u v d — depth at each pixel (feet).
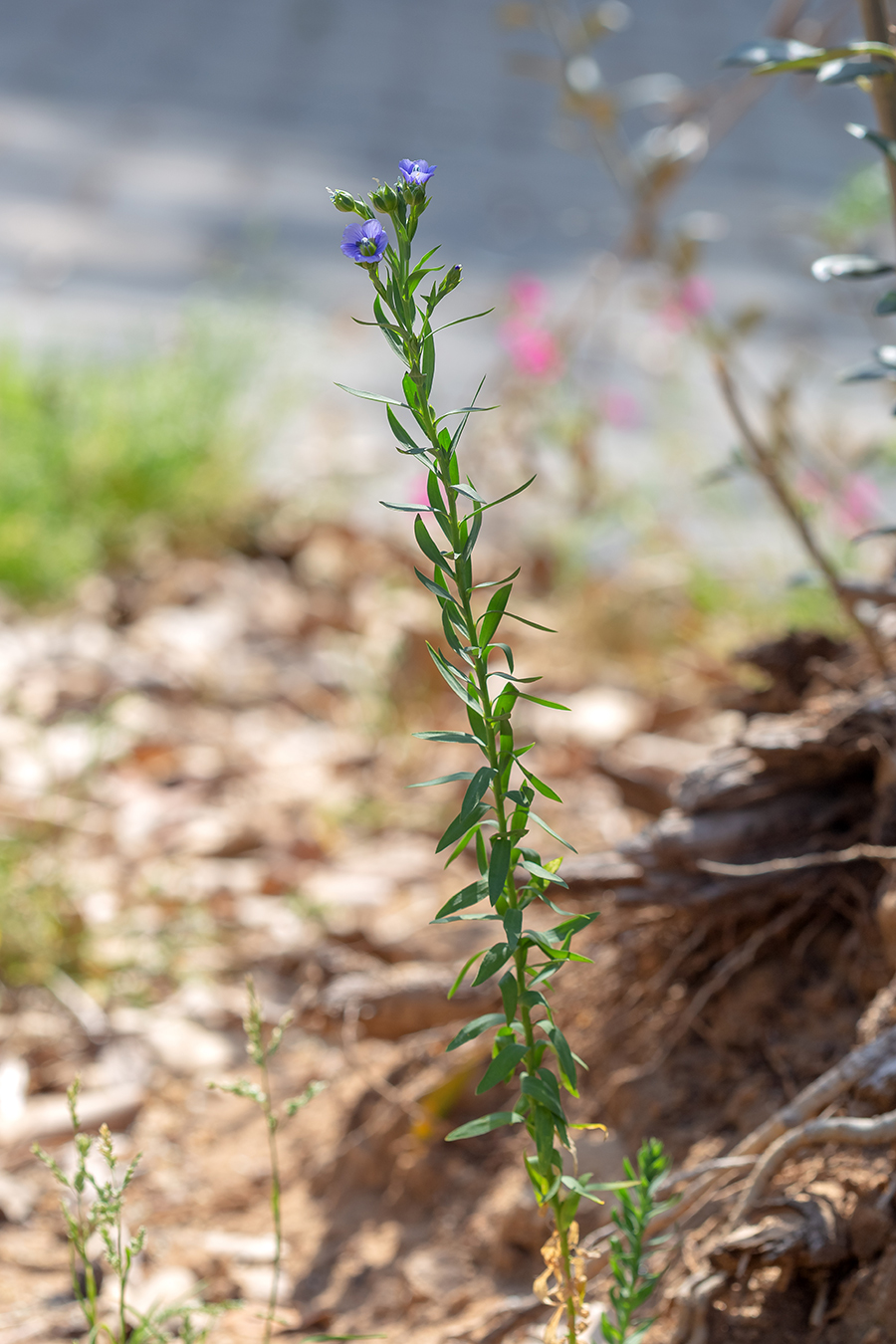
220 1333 7.06
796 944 7.15
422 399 5.83
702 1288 6.45
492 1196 7.18
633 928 7.39
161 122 38.60
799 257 28.27
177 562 16.71
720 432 19.19
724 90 10.82
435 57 53.42
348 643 15.42
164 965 9.75
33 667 14.06
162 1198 7.59
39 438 16.48
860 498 13.56
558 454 18.89
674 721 13.37
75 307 23.52
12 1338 7.04
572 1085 5.98
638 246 11.95
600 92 10.98
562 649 15.29
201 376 17.95
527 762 12.82
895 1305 6.32
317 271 26.00
